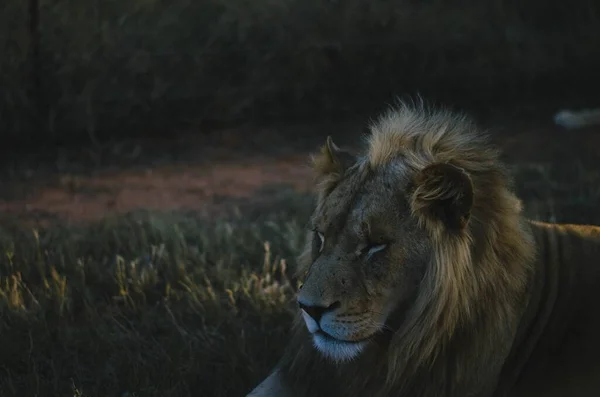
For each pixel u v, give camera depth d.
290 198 10.38
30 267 8.07
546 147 12.55
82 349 6.83
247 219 9.64
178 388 6.22
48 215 10.02
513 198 5.19
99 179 11.54
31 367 6.54
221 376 6.37
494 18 16.53
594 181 10.49
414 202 4.81
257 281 7.58
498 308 5.01
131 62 14.34
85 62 14.02
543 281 5.29
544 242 5.44
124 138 13.45
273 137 13.59
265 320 7.08
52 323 7.15
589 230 5.70
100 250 8.48
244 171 11.90
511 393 5.20
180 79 14.52
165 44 14.77
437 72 15.63
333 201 5.01
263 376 6.34
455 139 5.13
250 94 14.68
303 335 5.54
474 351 4.99
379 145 5.05
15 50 13.62
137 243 8.55
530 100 15.27
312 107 14.81
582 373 5.21
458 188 4.77
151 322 7.12
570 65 16.22
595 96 15.39
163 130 13.86
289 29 15.53
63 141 13.27
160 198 10.70
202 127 14.04
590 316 5.27
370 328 4.85
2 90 13.32
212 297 7.36
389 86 15.34
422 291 4.87
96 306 7.45
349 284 4.80
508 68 15.88
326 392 5.40
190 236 8.82
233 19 15.42
